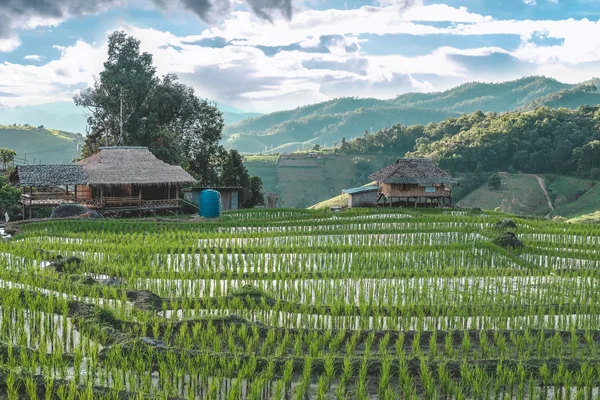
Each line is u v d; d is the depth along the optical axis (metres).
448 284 21.42
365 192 60.53
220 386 11.80
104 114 67.12
